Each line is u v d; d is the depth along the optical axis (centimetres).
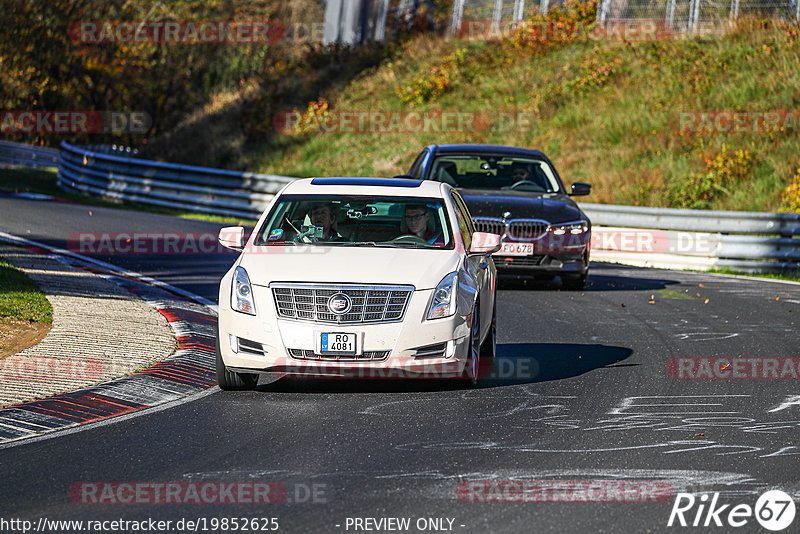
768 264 6794
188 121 13888
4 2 15788
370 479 2172
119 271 5544
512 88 12256
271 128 12475
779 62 11038
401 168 11050
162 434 2555
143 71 16238
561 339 4084
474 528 1859
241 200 9600
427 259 3138
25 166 16588
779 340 4084
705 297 5400
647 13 13175
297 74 13962
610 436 2564
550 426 2669
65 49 16075
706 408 2905
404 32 14388
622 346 3934
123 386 3017
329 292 2962
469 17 15188
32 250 6009
